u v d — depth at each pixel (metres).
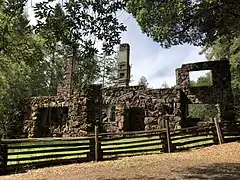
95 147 10.16
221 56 23.55
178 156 9.88
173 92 17.23
